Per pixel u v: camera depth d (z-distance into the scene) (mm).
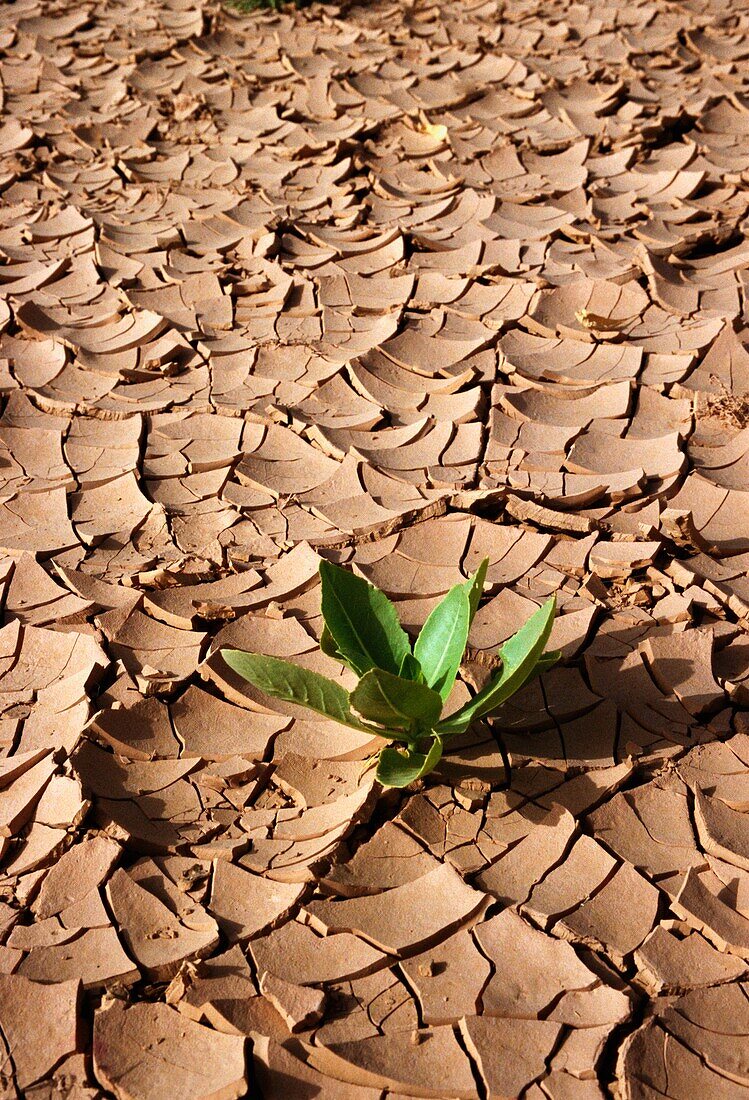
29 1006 736
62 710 882
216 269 1384
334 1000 735
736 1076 701
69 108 1879
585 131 1663
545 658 856
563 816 804
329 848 795
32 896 789
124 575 984
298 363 1207
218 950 759
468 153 1631
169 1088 703
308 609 947
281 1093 703
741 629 914
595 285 1267
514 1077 700
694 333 1199
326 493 1056
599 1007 725
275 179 1604
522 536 990
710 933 751
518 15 2139
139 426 1140
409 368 1188
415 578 966
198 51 2051
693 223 1422
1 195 1636
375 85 1851
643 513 1012
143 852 809
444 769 831
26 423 1160
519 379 1162
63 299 1345
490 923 761
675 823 807
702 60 1892
